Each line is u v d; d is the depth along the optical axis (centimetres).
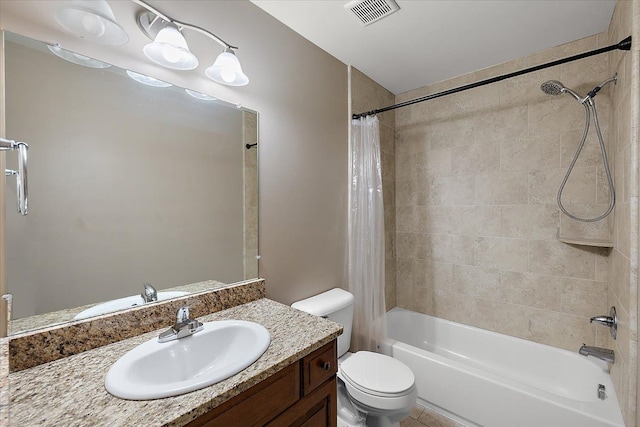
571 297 183
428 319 241
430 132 244
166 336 95
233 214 138
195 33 121
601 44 171
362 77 222
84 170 94
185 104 119
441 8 149
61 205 89
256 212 147
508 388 150
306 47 176
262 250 151
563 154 184
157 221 112
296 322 112
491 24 163
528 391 146
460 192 228
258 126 148
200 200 125
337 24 162
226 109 134
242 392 75
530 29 168
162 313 108
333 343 106
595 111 158
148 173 109
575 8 149
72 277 91
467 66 212
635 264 111
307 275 178
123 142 102
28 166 83
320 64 186
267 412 82
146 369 83
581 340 180
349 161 212
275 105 157
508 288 207
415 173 253
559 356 182
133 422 58
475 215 221
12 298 80
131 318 100
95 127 96
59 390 69
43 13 86
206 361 99
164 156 113
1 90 79
